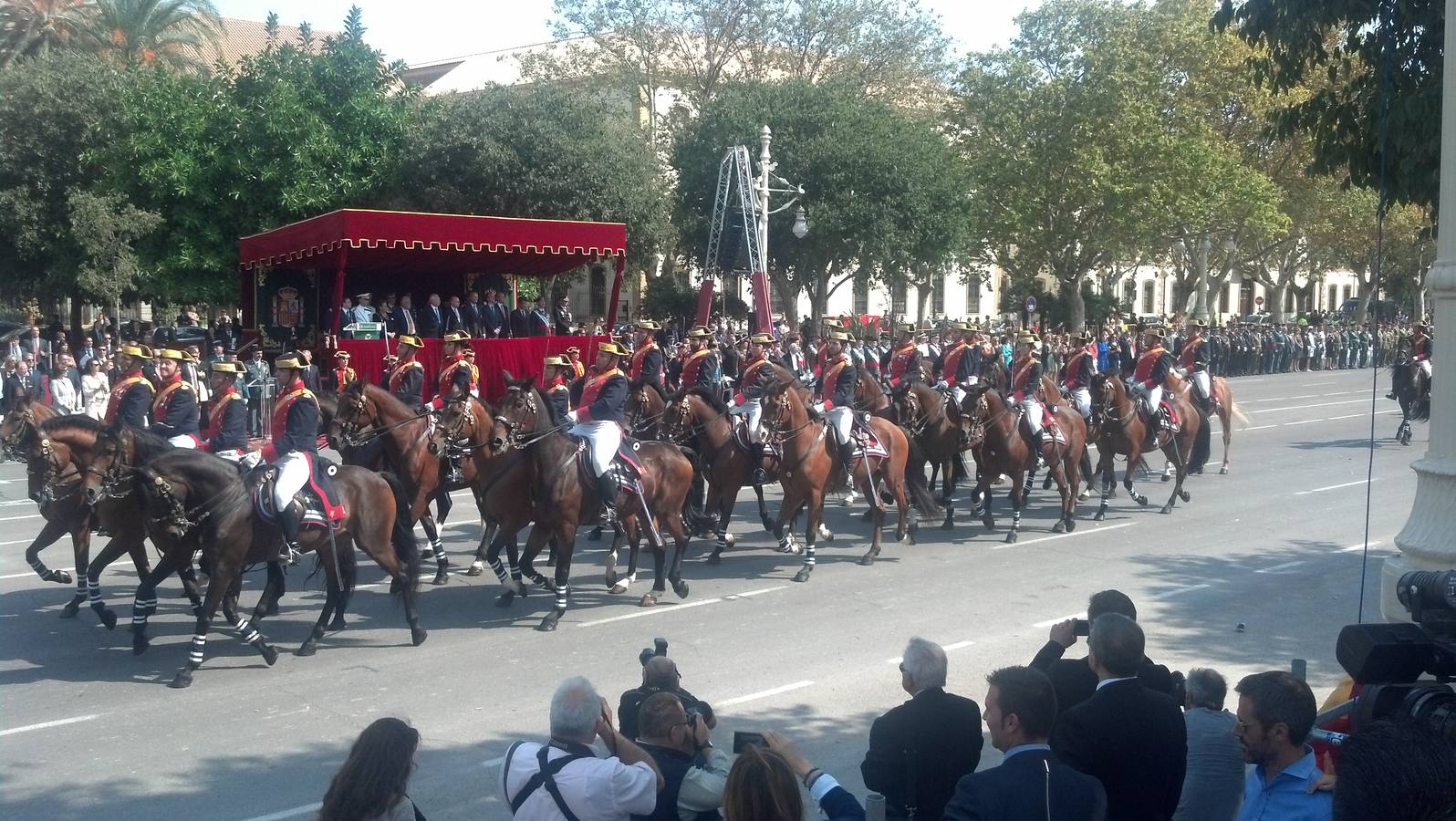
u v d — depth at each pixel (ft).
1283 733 15.15
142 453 36.17
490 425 44.98
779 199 137.49
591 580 46.98
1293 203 173.17
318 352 83.87
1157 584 45.88
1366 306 206.69
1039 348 58.85
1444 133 20.57
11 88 110.93
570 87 138.72
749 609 42.04
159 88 109.70
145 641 36.19
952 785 17.46
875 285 161.99
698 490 57.47
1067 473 57.26
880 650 36.86
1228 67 151.43
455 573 48.16
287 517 34.47
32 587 45.06
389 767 14.38
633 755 16.69
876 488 51.72
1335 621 40.40
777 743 16.42
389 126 115.65
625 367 65.67
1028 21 158.61
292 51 115.96
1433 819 8.53
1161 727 16.60
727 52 159.74
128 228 103.65
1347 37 38.14
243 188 108.27
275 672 34.63
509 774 16.35
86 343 97.45
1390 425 105.19
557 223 83.51
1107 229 157.69
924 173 140.15
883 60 163.53
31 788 25.94
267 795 25.63
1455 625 15.42
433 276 102.83
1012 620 40.40
